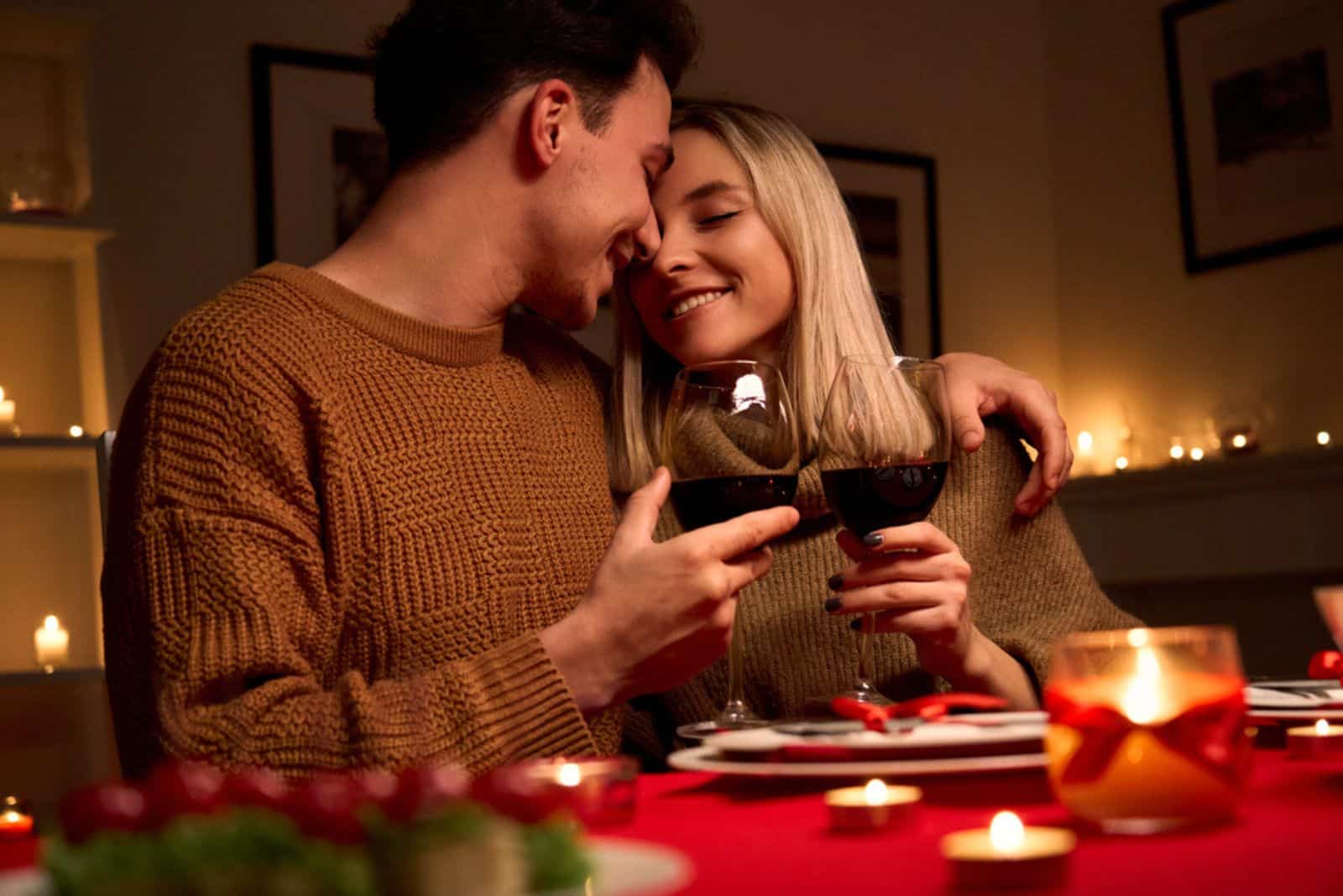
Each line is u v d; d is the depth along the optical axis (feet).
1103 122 14.51
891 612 3.94
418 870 1.49
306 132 11.15
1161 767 2.04
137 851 1.47
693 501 3.89
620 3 4.53
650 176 4.83
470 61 4.38
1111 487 13.50
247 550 3.60
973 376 5.42
